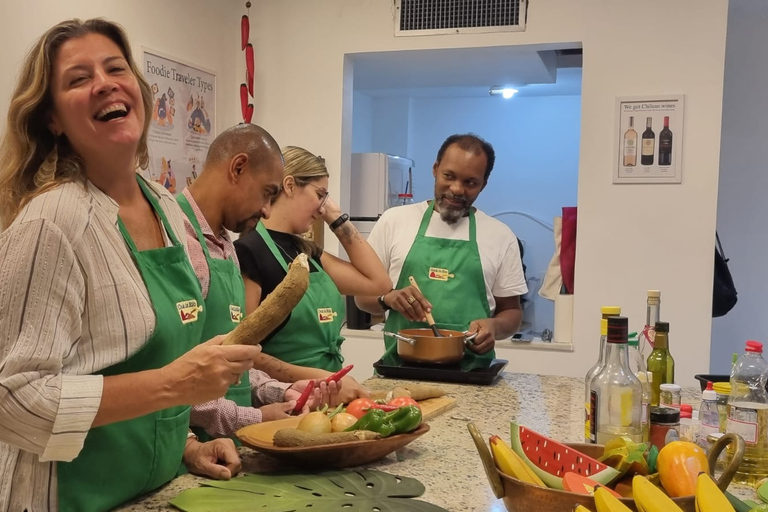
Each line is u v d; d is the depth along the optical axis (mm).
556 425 1647
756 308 3959
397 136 5402
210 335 1469
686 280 3043
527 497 958
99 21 1117
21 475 1016
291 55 3523
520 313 2760
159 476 1162
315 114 3502
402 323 2633
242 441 1314
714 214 3002
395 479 1228
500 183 5344
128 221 1152
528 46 3244
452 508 1107
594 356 3162
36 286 946
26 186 1080
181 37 3148
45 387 936
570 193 5191
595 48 3105
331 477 1237
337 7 3443
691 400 1964
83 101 1043
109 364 1039
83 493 1051
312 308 1972
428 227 2805
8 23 2273
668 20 3014
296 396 1675
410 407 1360
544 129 5219
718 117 2982
